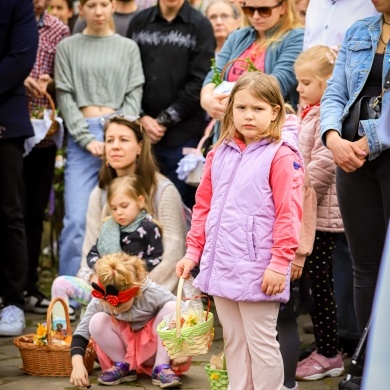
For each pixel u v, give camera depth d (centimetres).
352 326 1376
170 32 1728
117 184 1388
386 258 657
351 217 1129
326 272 1267
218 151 1054
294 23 1491
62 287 1369
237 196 1005
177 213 1438
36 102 1728
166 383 1209
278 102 1018
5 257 1566
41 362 1274
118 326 1242
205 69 1711
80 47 1742
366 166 1098
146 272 1231
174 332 1055
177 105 1708
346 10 1342
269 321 1005
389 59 1086
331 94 1140
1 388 1212
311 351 1309
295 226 989
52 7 2003
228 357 1043
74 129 1705
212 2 1923
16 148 1566
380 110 1083
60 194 2091
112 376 1226
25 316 1689
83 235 1686
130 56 1736
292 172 998
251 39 1503
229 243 998
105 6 1728
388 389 643
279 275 977
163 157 1727
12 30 1546
